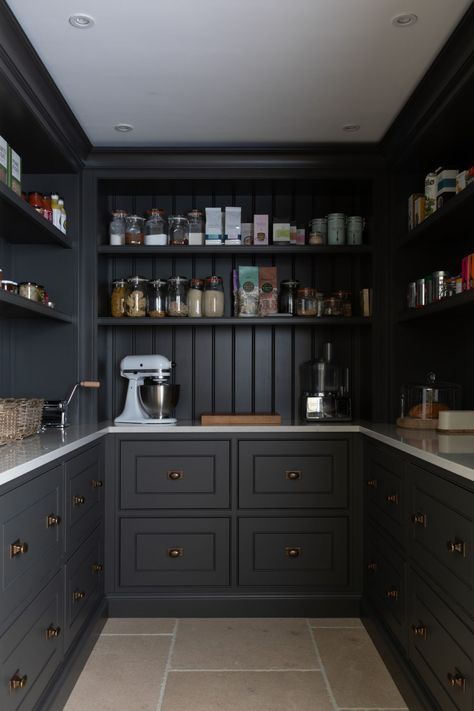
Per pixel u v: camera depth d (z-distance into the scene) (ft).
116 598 9.78
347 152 10.29
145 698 7.25
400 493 7.62
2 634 5.18
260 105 8.75
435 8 6.45
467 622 5.31
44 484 6.49
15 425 7.52
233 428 9.84
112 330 11.28
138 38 7.00
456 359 10.36
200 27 6.79
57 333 10.31
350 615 9.83
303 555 9.84
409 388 9.84
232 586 9.81
